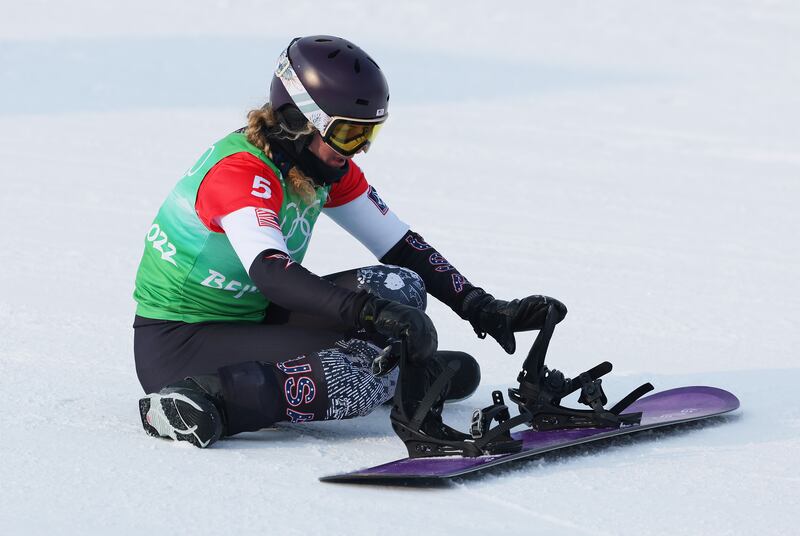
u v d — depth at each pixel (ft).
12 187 82.89
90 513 25.95
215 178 31.63
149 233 34.14
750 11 215.10
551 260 64.49
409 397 29.58
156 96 129.90
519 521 25.81
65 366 41.16
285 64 31.50
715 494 27.84
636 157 101.19
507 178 91.30
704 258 65.77
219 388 31.37
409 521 25.67
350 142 31.35
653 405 34.63
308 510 26.32
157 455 30.53
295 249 33.63
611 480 28.78
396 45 175.32
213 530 24.97
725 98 133.69
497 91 138.51
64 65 149.07
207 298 33.42
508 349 32.83
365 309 29.12
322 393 31.63
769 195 86.07
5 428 32.91
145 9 208.95
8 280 56.29
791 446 31.99
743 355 45.27
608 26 198.90
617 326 50.37
